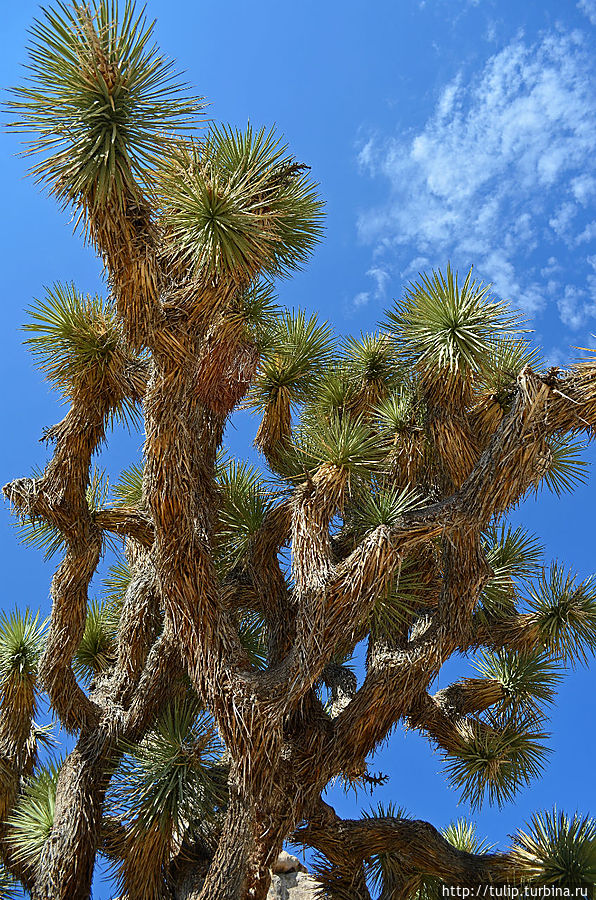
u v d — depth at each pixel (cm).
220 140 468
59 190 352
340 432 440
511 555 549
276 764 402
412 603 495
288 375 541
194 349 398
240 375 484
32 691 531
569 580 526
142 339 387
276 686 398
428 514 417
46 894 448
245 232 377
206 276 386
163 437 397
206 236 369
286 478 472
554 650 523
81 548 477
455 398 450
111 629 612
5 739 525
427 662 441
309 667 398
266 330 532
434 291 457
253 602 534
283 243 482
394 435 477
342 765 441
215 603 412
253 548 495
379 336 553
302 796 429
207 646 405
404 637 464
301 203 489
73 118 342
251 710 392
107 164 343
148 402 400
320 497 427
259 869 415
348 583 403
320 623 401
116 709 512
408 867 468
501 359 493
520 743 520
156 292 373
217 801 455
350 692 542
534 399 404
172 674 512
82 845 461
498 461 411
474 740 513
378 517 423
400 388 522
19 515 469
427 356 450
